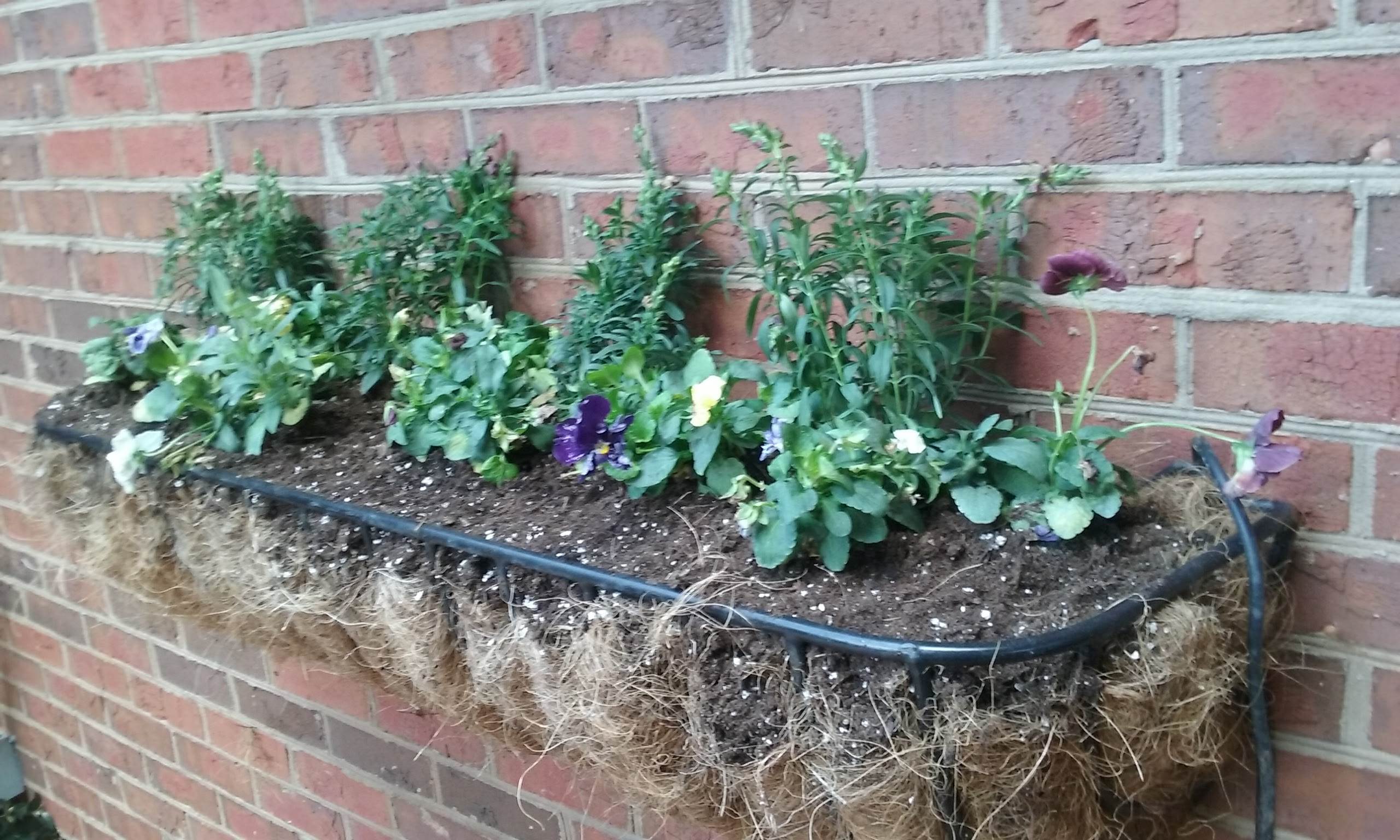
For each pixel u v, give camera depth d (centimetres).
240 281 132
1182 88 79
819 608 77
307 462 111
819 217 93
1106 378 88
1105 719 71
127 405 133
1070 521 79
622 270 105
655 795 85
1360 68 73
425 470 107
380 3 119
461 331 110
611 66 106
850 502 80
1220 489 79
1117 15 80
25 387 184
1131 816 83
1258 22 75
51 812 226
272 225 131
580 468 92
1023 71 85
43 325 175
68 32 150
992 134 88
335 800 161
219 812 183
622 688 80
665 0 101
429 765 145
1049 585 77
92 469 125
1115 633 71
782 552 80
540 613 87
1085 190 85
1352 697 84
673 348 104
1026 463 82
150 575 124
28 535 197
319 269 136
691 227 105
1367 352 77
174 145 145
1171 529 82
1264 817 82
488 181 117
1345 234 76
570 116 111
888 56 91
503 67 113
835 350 90
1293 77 75
